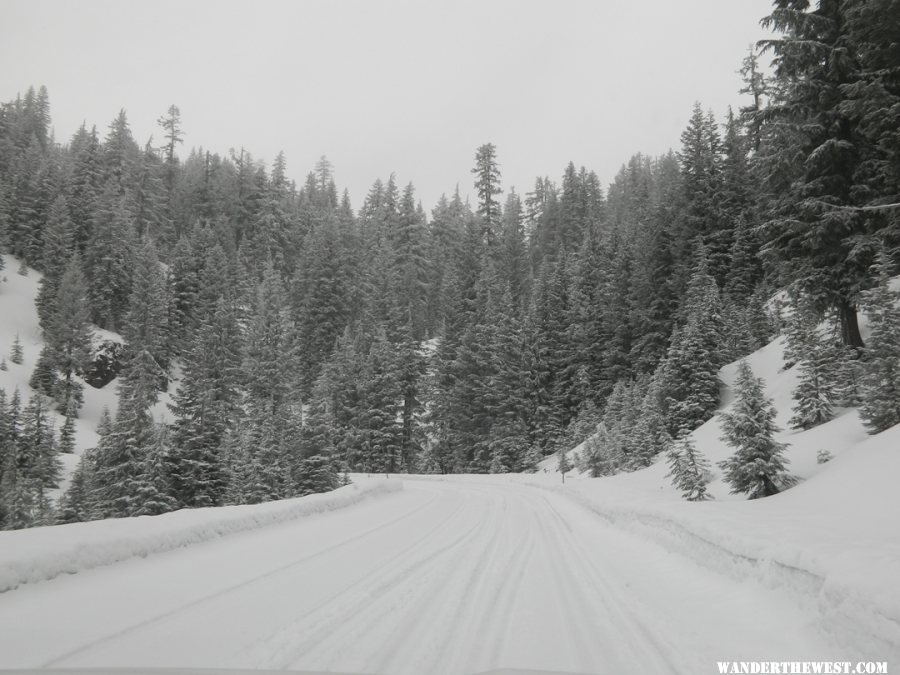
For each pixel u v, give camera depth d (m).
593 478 28.27
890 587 4.22
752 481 13.43
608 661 4.69
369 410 55.00
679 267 45.81
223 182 107.00
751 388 13.64
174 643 4.91
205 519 10.21
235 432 42.91
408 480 41.75
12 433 39.22
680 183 53.06
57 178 79.06
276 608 6.07
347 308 75.56
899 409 13.98
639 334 48.50
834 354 19.11
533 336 56.59
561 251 71.50
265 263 84.44
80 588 6.60
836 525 6.99
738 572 6.62
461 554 9.59
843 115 19.89
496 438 53.50
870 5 17.50
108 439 29.08
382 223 108.12
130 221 73.56
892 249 18.70
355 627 5.44
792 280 22.98
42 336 61.16
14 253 74.12
